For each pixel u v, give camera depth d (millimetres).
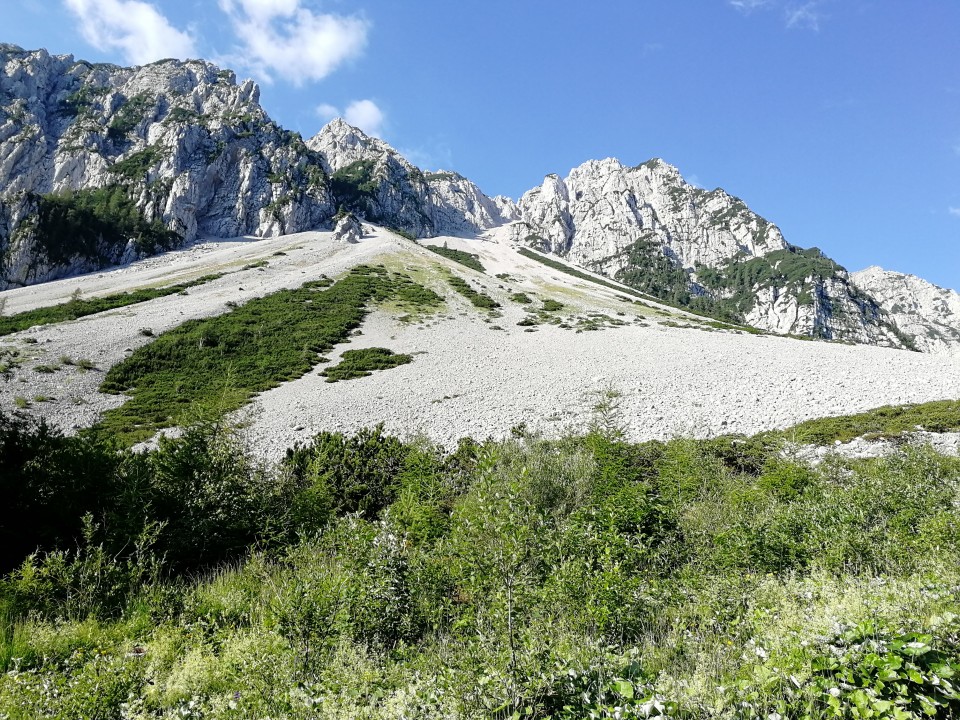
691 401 30469
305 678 5988
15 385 34688
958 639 4602
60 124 154125
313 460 18016
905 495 11484
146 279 86375
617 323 64500
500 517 6957
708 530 11406
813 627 5168
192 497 12570
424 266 103000
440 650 6777
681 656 6211
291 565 10945
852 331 179750
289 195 144250
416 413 31516
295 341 51344
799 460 18203
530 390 35844
